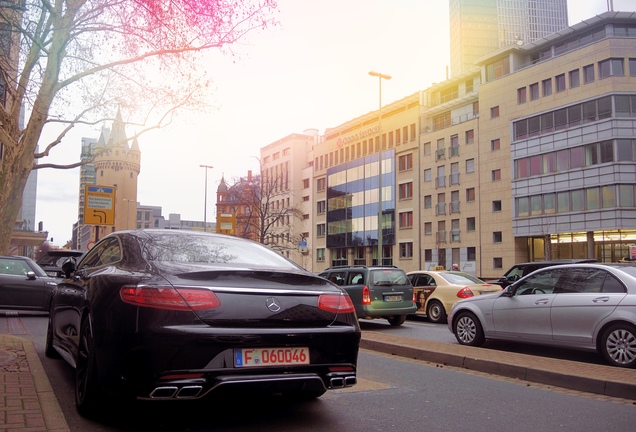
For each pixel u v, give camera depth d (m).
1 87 8.49
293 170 80.69
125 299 4.11
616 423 4.98
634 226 39.50
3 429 3.88
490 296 9.80
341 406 5.29
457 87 57.59
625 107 40.72
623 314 7.79
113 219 30.05
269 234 64.19
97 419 4.57
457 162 53.94
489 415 5.14
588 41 45.12
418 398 5.78
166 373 3.84
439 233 54.75
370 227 64.62
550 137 45.03
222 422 4.58
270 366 4.12
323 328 4.43
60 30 8.42
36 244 59.19
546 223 44.69
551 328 8.68
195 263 4.64
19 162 8.56
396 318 15.07
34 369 6.09
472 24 185.25
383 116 65.31
